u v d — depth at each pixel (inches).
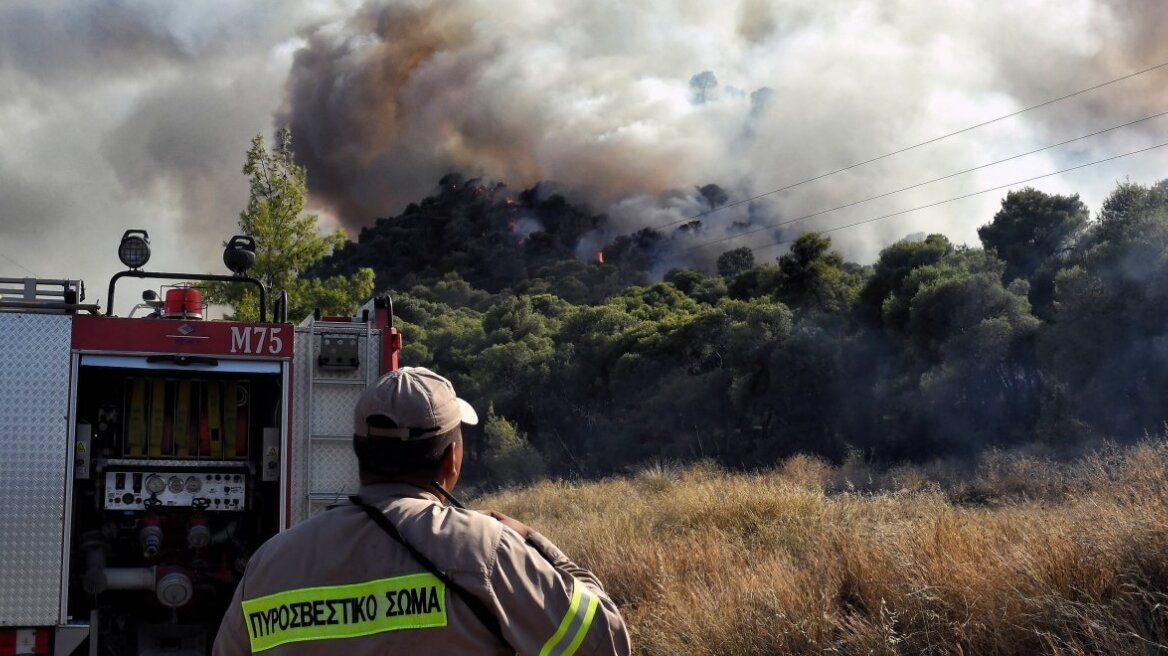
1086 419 888.3
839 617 220.5
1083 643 173.9
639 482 731.4
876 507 387.2
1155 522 205.5
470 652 75.1
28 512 186.9
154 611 217.6
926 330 1195.3
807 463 917.2
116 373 216.1
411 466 81.2
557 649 77.2
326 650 75.2
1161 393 850.1
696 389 1589.6
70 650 186.4
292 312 792.9
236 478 218.8
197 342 203.5
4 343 190.5
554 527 456.1
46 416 190.1
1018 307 1115.3
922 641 195.6
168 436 218.7
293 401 209.6
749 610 225.0
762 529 359.9
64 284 197.5
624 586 303.1
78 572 205.9
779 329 1470.2
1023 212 1568.7
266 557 79.4
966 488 604.4
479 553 76.6
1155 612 176.6
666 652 226.7
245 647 79.2
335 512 80.7
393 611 75.3
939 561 225.6
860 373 1355.8
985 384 1096.2
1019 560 208.4
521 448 1664.6
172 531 216.7
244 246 237.1
